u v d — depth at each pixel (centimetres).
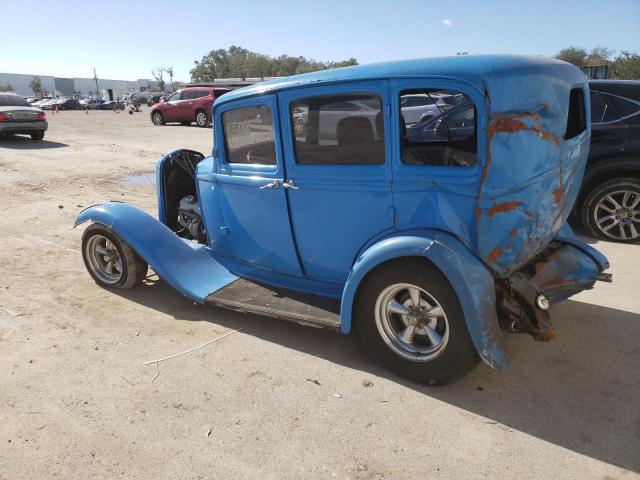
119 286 450
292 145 340
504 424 272
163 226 427
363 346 357
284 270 384
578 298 427
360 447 257
